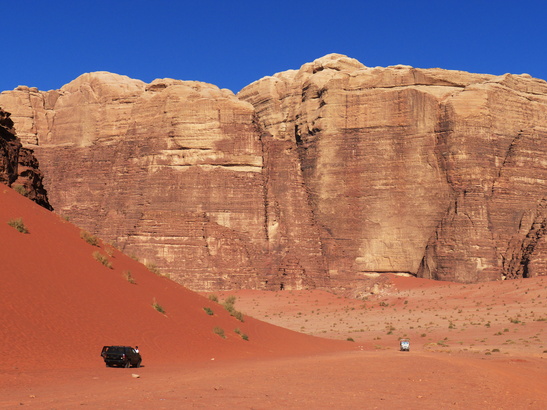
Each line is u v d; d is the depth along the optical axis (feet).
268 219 418.10
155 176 420.77
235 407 66.85
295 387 84.94
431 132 416.26
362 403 73.10
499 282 370.53
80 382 84.33
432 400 77.82
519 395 85.51
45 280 121.70
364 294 387.14
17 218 136.46
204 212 410.93
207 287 386.11
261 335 174.19
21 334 101.86
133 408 63.98
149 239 392.27
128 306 133.69
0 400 68.08
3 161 180.55
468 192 400.88
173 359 120.06
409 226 414.41
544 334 242.99
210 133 422.41
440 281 396.16
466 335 252.83
